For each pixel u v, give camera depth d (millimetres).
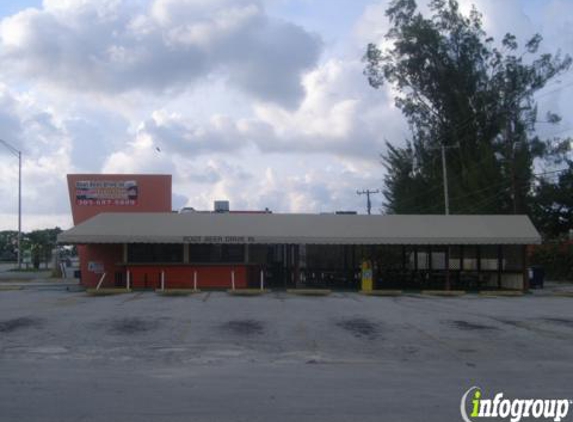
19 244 59500
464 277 37500
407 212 64375
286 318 21750
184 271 35562
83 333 18359
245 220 36156
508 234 35594
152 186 42188
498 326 20531
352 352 16078
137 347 16359
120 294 31109
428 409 9594
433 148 63219
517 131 59688
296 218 36688
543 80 62062
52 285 38656
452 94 63594
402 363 14625
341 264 38219
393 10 65375
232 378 12328
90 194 41875
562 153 59281
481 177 57344
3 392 10719
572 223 59062
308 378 12391
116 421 8680
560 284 44156
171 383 11695
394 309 24953
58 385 11398
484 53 64125
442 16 64562
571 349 16750
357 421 8758
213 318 21516
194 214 36594
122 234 34156
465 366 14258
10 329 18922
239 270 35750
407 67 64875
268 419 8836
